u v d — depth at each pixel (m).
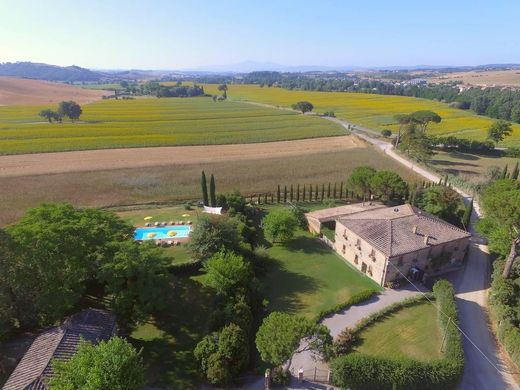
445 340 35.62
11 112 172.00
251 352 34.66
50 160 97.12
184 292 43.09
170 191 78.00
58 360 25.52
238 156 107.06
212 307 39.59
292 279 47.91
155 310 39.31
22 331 35.16
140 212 67.25
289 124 158.12
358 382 30.16
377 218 51.84
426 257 48.25
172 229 59.38
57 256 33.19
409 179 89.06
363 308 42.00
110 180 83.44
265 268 49.81
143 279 34.09
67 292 32.84
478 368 33.94
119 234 39.03
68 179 83.19
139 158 101.94
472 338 37.84
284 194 74.12
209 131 139.62
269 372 30.89
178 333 36.66
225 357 30.97
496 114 182.38
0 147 105.31
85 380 23.14
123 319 34.84
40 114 146.75
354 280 47.91
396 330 38.31
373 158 107.12
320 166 98.00
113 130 134.62
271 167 96.50
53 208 39.47
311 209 70.88
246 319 35.94
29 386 25.09
